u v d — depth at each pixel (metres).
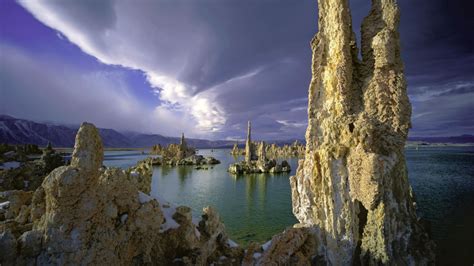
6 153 78.88
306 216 21.05
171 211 22.03
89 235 15.15
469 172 91.94
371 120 17.69
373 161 16.27
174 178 101.81
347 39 19.22
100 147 16.44
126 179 18.31
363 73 19.83
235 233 39.59
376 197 16.19
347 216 17.80
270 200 62.69
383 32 18.06
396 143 17.27
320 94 20.89
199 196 68.25
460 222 36.44
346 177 18.19
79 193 14.91
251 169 115.56
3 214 19.91
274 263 17.91
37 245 14.36
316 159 19.75
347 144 18.25
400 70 18.09
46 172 45.56
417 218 18.44
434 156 175.50
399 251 15.97
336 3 19.36
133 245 17.66
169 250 19.81
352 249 17.55
